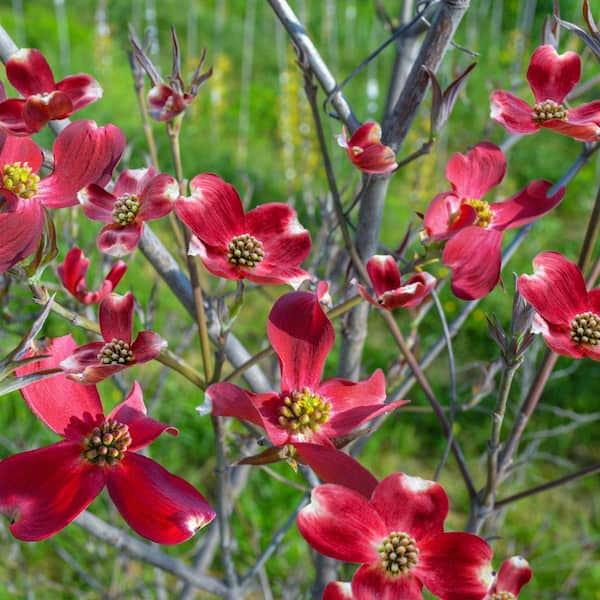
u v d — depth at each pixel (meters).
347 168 1.59
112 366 0.30
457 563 0.27
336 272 0.56
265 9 3.20
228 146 2.35
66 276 0.36
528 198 0.37
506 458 0.41
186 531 0.27
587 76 1.43
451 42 0.36
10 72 0.31
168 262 0.42
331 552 0.27
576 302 0.32
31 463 0.28
